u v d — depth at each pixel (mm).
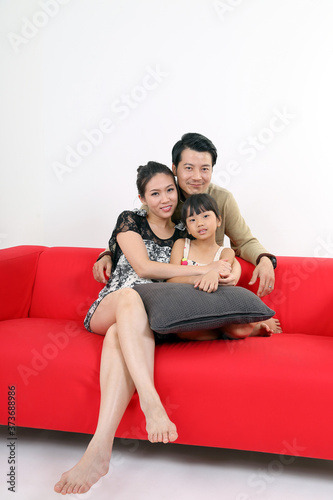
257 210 3867
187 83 3834
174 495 1479
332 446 1450
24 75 4008
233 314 1636
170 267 1854
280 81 3742
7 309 2098
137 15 3836
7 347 1692
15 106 4043
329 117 3721
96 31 3889
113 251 2072
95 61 3912
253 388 1486
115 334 1625
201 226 1909
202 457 1729
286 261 2059
